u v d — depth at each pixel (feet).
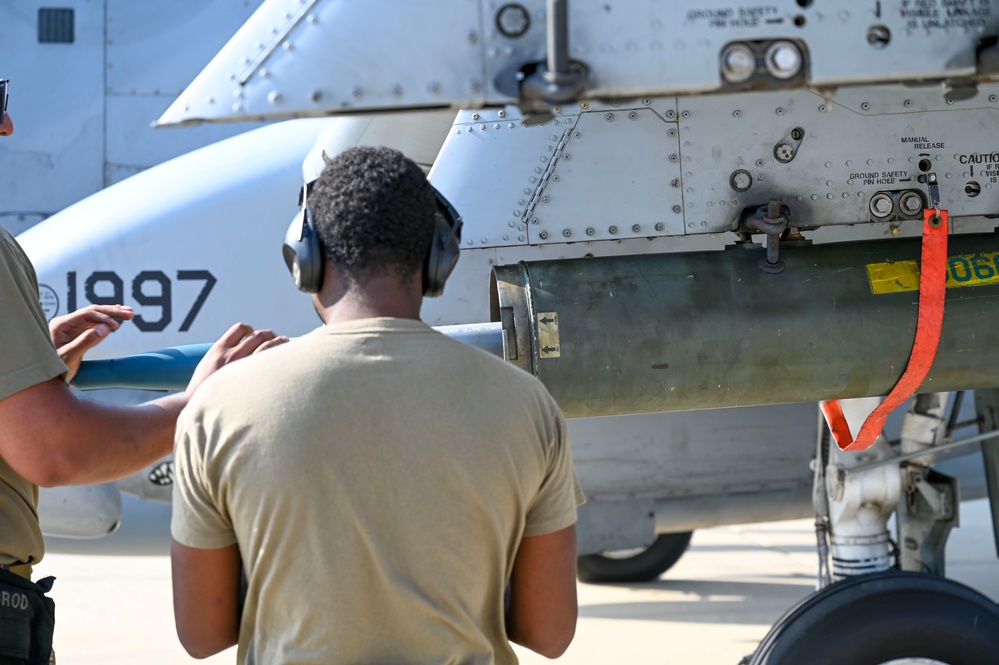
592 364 7.61
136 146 14.46
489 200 8.45
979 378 7.97
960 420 15.07
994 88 8.21
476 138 8.54
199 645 4.94
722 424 13.91
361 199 4.69
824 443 10.19
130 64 14.51
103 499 12.69
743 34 5.30
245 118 5.42
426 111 5.50
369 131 10.16
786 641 8.56
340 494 4.41
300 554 4.44
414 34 5.35
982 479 16.21
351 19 5.39
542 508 4.86
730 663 14.58
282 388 4.49
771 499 14.51
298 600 4.46
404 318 4.74
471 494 4.51
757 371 7.73
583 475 13.74
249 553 4.54
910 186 8.19
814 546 23.58
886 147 8.20
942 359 7.84
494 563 4.67
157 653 15.08
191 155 13.17
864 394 7.97
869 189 8.19
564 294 7.73
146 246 12.22
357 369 4.52
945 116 8.21
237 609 4.96
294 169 12.55
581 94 5.27
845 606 8.55
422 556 4.46
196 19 14.61
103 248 12.20
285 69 5.40
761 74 5.32
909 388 7.84
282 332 12.26
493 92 5.34
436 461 4.47
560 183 8.43
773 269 7.91
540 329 7.61
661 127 8.36
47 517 12.55
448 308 10.72
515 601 5.05
